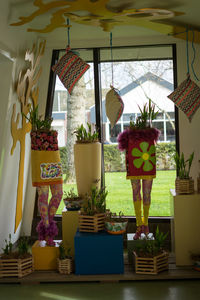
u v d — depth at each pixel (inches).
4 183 160.2
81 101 203.8
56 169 159.5
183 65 194.1
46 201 158.7
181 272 148.0
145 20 159.9
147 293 133.0
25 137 183.0
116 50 199.9
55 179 159.2
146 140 160.6
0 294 135.3
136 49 199.0
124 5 141.6
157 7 144.5
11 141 161.2
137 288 138.2
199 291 133.5
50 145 158.9
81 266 148.2
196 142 194.4
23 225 205.2
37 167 157.0
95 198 159.9
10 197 171.5
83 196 177.2
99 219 154.1
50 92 203.2
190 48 193.0
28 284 145.0
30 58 172.7
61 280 145.3
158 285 140.6
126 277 144.4
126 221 151.0
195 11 148.3
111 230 149.3
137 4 140.6
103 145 204.5
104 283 144.2
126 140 162.1
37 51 184.4
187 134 194.7
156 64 198.2
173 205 157.0
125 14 151.5
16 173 174.9
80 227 155.6
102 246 147.9
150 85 199.5
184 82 167.2
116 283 143.7
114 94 166.6
